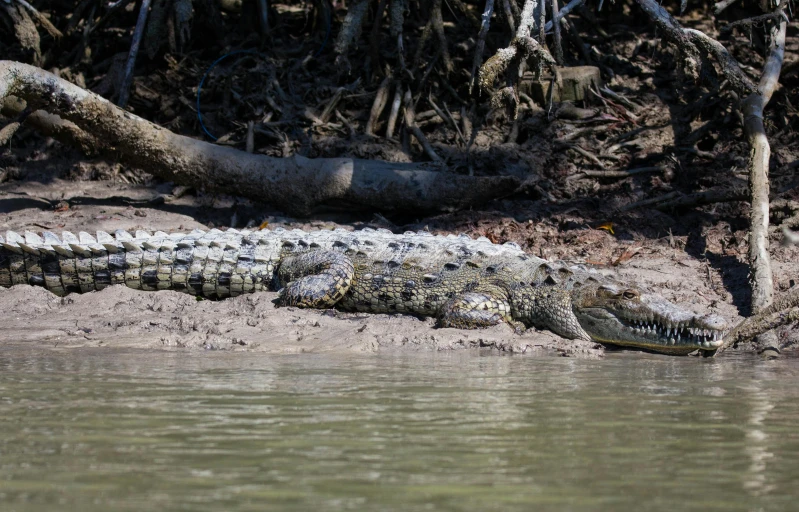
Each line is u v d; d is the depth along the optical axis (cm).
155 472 608
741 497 564
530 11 1839
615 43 2723
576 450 679
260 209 2164
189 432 723
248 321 1406
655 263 1781
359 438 707
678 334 1324
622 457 661
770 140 2311
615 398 905
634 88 2544
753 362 1252
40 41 2709
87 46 2653
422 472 614
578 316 1444
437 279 1552
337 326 1408
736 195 1981
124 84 2439
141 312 1486
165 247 1631
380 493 563
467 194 2050
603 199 2128
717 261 1791
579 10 2739
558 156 2288
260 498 551
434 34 2497
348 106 2539
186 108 2544
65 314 1466
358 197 2058
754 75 2438
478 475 608
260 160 2067
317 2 2803
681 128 2366
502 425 762
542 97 2447
